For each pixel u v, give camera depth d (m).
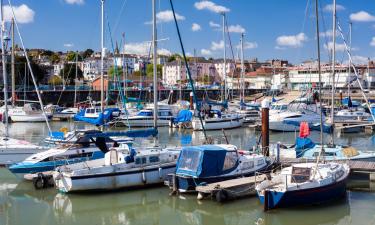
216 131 52.84
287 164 25.69
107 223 19.69
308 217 19.59
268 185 20.53
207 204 21.41
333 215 19.80
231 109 65.56
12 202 22.38
